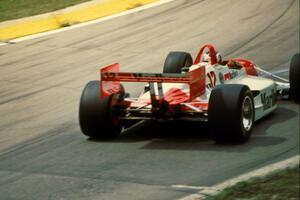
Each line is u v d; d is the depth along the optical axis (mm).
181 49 64625
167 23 74875
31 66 60906
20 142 38688
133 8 82938
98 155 34906
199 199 28000
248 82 41312
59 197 29172
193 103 36031
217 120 34656
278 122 39812
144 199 28359
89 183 30719
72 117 43844
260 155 33656
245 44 65625
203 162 32875
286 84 45625
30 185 30969
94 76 56250
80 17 79188
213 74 38781
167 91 37125
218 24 73562
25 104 48375
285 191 27812
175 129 38938
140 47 66000
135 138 37562
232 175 30875
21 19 78688
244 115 35750
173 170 31922
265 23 73188
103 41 68875
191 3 84000
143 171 31969
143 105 36594
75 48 66812
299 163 32062
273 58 59844
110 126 36781
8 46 68875
